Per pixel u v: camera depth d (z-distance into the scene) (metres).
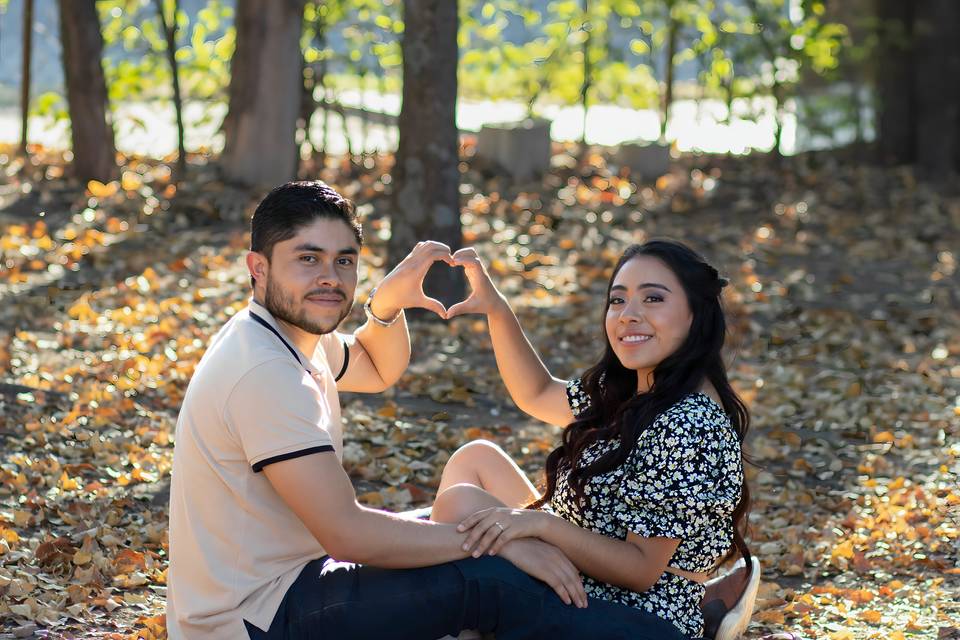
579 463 3.15
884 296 8.73
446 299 7.60
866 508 5.02
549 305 8.08
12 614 3.59
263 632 2.86
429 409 6.11
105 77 10.22
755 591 3.35
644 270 3.11
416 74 7.48
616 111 17.48
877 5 12.97
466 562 2.90
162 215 9.46
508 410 6.23
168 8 11.58
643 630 2.91
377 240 9.18
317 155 11.55
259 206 2.95
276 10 10.16
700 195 11.52
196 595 2.91
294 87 10.34
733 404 3.13
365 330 3.54
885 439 5.88
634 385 3.27
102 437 5.15
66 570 4.00
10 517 4.26
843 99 13.16
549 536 2.94
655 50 12.93
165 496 4.70
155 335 6.75
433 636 2.89
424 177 7.59
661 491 2.94
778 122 12.43
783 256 9.73
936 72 12.80
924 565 4.38
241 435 2.79
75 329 6.81
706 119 16.36
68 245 8.43
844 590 4.16
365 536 2.81
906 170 12.73
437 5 7.41
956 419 6.08
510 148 11.35
